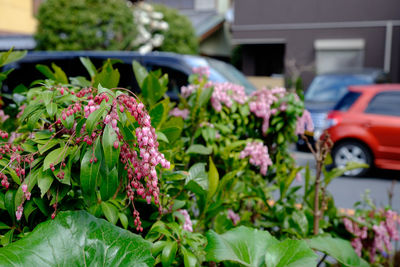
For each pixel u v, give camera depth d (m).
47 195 1.67
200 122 3.35
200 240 1.95
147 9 16.50
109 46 15.12
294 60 18.91
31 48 17.23
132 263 1.60
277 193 5.34
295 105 3.70
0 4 19.06
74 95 1.78
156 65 6.99
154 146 1.50
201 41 21.78
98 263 1.57
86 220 1.64
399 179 7.94
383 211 3.36
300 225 2.61
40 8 15.20
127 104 1.46
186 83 6.84
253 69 20.34
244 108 3.77
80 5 14.87
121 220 1.81
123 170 1.58
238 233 1.98
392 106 7.85
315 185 2.67
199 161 3.40
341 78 10.61
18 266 1.44
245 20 19.41
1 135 1.89
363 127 7.90
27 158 1.67
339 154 8.13
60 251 1.55
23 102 2.70
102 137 1.46
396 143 7.70
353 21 18.17
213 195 2.22
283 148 4.02
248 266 1.78
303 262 1.74
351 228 3.04
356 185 7.38
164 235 1.97
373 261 3.21
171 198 2.15
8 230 1.84
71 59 7.28
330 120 8.22
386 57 17.91
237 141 3.58
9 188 1.73
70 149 1.64
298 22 18.77
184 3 23.50
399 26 17.70
